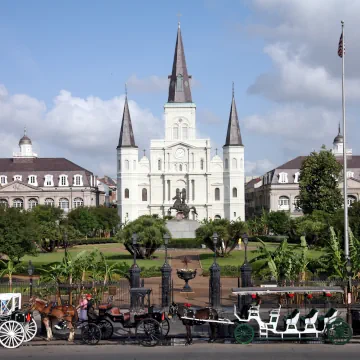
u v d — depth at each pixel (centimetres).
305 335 2348
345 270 3045
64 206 12769
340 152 14262
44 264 4528
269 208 13162
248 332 2294
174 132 12756
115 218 10850
